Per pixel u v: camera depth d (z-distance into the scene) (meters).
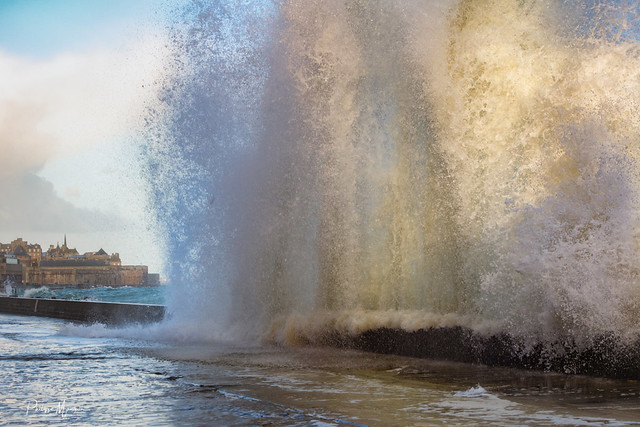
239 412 2.56
